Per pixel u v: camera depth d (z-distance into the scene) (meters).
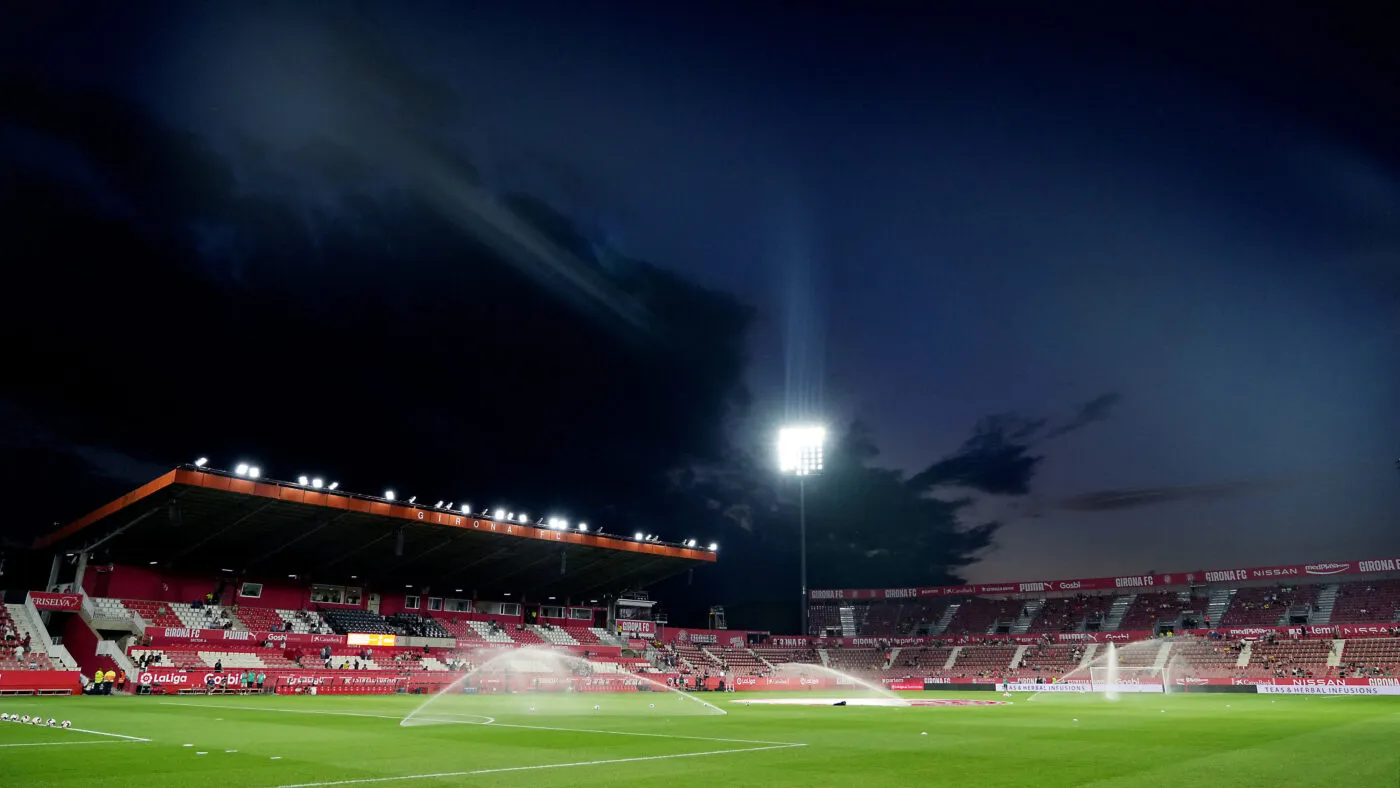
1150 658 84.00
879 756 18.80
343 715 31.84
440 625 74.06
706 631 95.94
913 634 108.94
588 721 30.19
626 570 81.56
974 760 18.12
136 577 59.31
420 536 65.25
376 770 15.48
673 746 20.67
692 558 80.38
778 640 100.50
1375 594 87.75
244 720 28.38
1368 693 64.94
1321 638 78.94
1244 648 80.81
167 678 48.16
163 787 13.31
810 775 15.42
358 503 57.12
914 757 18.67
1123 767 16.98
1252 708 44.59
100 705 36.12
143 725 25.39
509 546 70.12
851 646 100.62
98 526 55.97
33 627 51.56
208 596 62.50
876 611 113.94
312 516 57.88
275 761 16.69
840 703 49.19
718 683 76.44
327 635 62.97
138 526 55.53
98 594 58.16
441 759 17.31
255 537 60.34
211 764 16.09
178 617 58.53
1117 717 35.47
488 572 76.50
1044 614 104.38
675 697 59.16
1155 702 52.88
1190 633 87.06
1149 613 97.75
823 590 112.00
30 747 18.64
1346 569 86.69
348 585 71.06
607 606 89.19
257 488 52.22
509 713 35.03
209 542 59.91
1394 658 71.62
